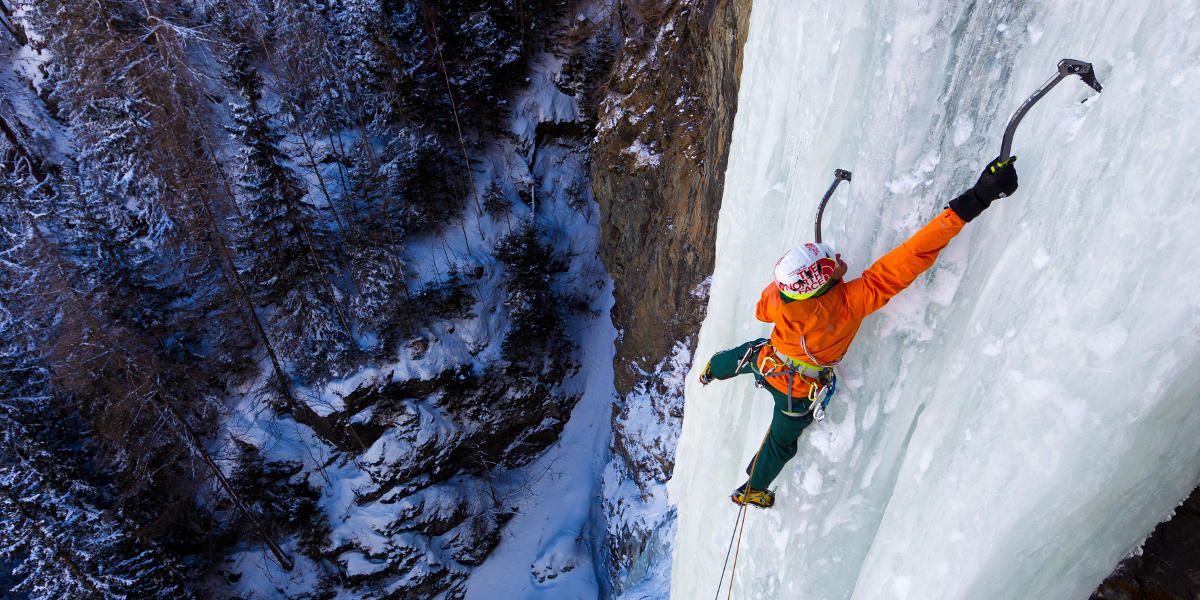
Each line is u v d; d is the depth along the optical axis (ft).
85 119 62.23
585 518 66.28
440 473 67.62
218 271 63.72
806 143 11.29
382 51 69.51
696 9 41.45
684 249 48.62
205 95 68.08
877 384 9.00
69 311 54.65
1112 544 7.05
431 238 73.77
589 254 81.46
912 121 8.17
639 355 58.65
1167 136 5.73
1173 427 6.09
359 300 66.74
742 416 13.46
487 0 75.15
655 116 48.57
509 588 64.59
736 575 13.00
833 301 8.05
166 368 60.29
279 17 70.18
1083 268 6.45
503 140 81.10
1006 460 7.05
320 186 71.05
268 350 61.21
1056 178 6.84
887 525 8.87
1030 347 6.91
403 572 63.98
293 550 64.44
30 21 63.00
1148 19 5.95
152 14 60.95
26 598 52.60
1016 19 7.16
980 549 7.27
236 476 62.90
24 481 48.21
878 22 8.64
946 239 7.27
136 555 54.44
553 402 72.90
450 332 70.03
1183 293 5.58
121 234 61.36
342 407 65.05
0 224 56.13
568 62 83.10
